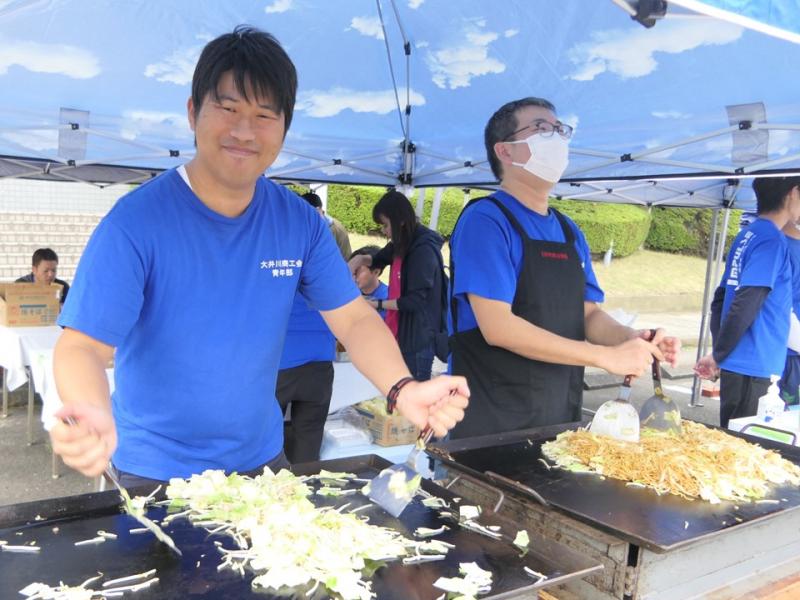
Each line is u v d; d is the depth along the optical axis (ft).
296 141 16.93
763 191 12.73
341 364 14.32
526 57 12.76
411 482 5.10
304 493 5.22
